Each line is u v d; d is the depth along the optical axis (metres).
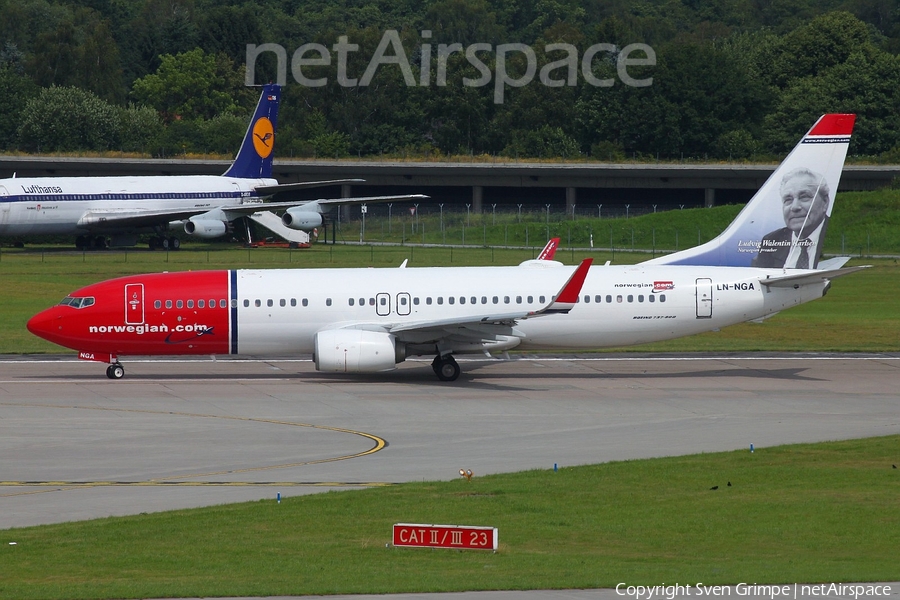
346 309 187.50
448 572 83.00
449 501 106.06
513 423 149.88
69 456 128.88
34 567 85.50
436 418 153.38
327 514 101.31
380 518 100.06
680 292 189.38
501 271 193.62
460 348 186.75
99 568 85.12
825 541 92.75
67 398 169.38
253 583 80.25
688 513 101.69
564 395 172.88
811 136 193.50
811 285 192.12
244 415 155.38
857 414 156.50
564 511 102.44
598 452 130.88
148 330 185.50
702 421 151.12
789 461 123.31
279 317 187.00
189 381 187.25
